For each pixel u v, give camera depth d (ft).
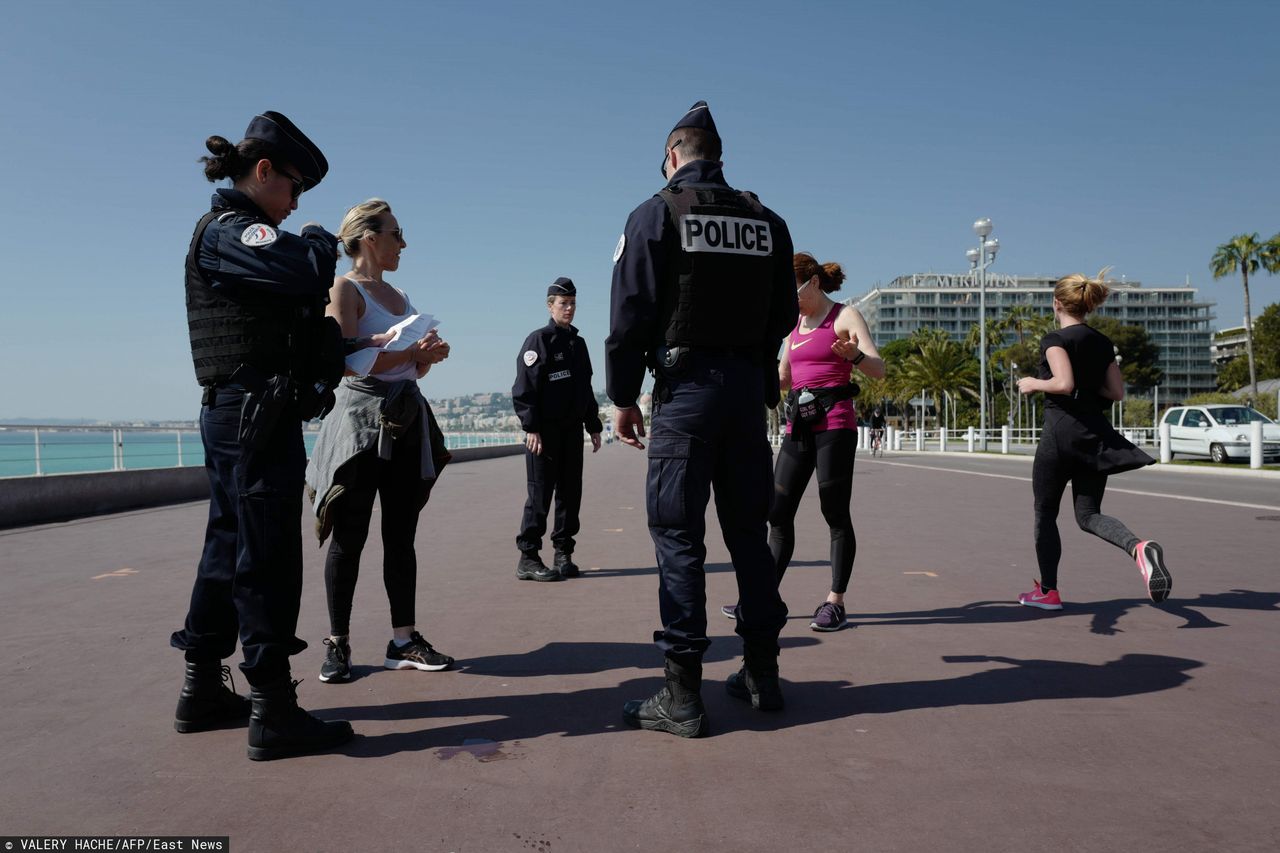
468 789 7.27
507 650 12.07
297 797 7.13
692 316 8.87
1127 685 10.02
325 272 8.38
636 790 7.20
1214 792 7.03
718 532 25.79
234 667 11.38
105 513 33.86
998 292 475.72
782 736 8.48
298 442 8.50
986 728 8.61
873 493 40.40
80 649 12.28
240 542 8.08
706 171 9.40
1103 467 13.53
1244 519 27.78
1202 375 479.41
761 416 9.45
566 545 18.25
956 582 16.90
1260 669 10.69
